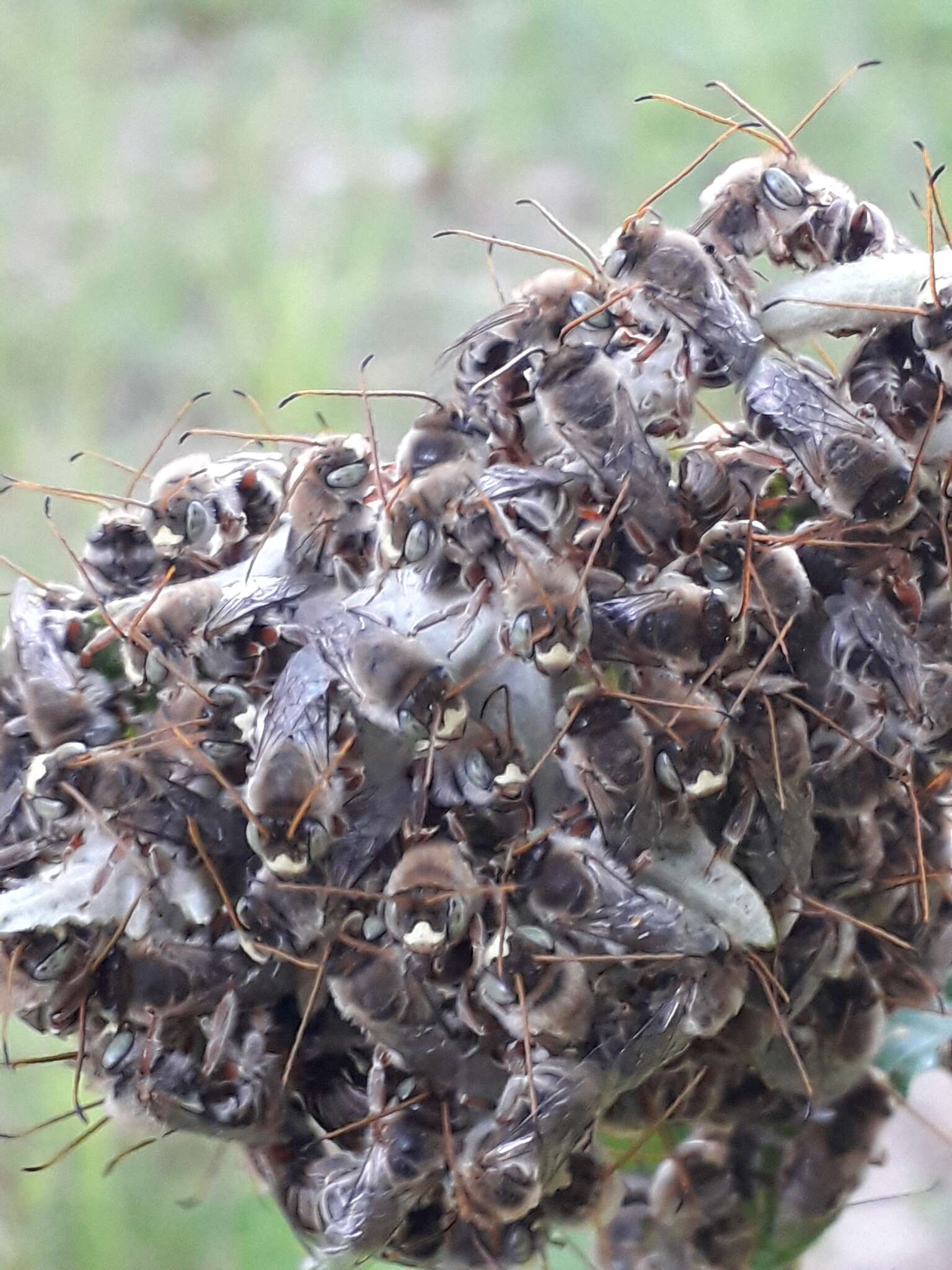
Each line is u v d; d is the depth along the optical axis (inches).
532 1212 6.8
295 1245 11.7
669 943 6.5
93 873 6.8
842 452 6.6
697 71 21.4
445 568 6.6
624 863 6.5
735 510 6.7
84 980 6.8
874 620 6.7
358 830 6.6
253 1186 8.3
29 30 24.4
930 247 6.8
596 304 6.7
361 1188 6.6
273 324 18.0
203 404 18.5
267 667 6.7
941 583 6.7
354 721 6.5
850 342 7.2
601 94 22.4
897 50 21.1
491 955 6.5
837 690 6.7
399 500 6.6
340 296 18.4
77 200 21.5
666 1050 6.6
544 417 6.6
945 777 6.8
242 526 7.0
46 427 18.1
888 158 19.6
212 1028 6.8
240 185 21.3
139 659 6.7
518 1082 6.6
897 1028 7.5
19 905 6.7
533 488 6.6
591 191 21.2
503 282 19.0
